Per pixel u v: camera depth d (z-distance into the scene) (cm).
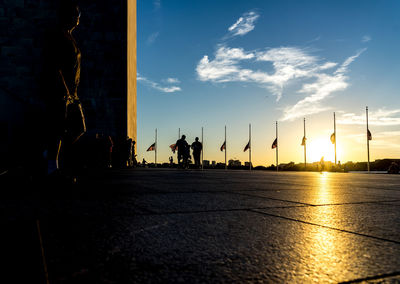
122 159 2055
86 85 2055
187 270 122
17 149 744
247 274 120
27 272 114
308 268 128
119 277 113
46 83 450
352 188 555
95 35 2098
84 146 1697
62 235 170
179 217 230
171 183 570
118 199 322
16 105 796
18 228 185
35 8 1991
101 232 179
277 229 198
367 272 124
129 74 2308
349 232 194
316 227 206
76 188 437
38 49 1970
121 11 2131
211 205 294
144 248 150
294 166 3781
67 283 105
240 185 558
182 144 2100
